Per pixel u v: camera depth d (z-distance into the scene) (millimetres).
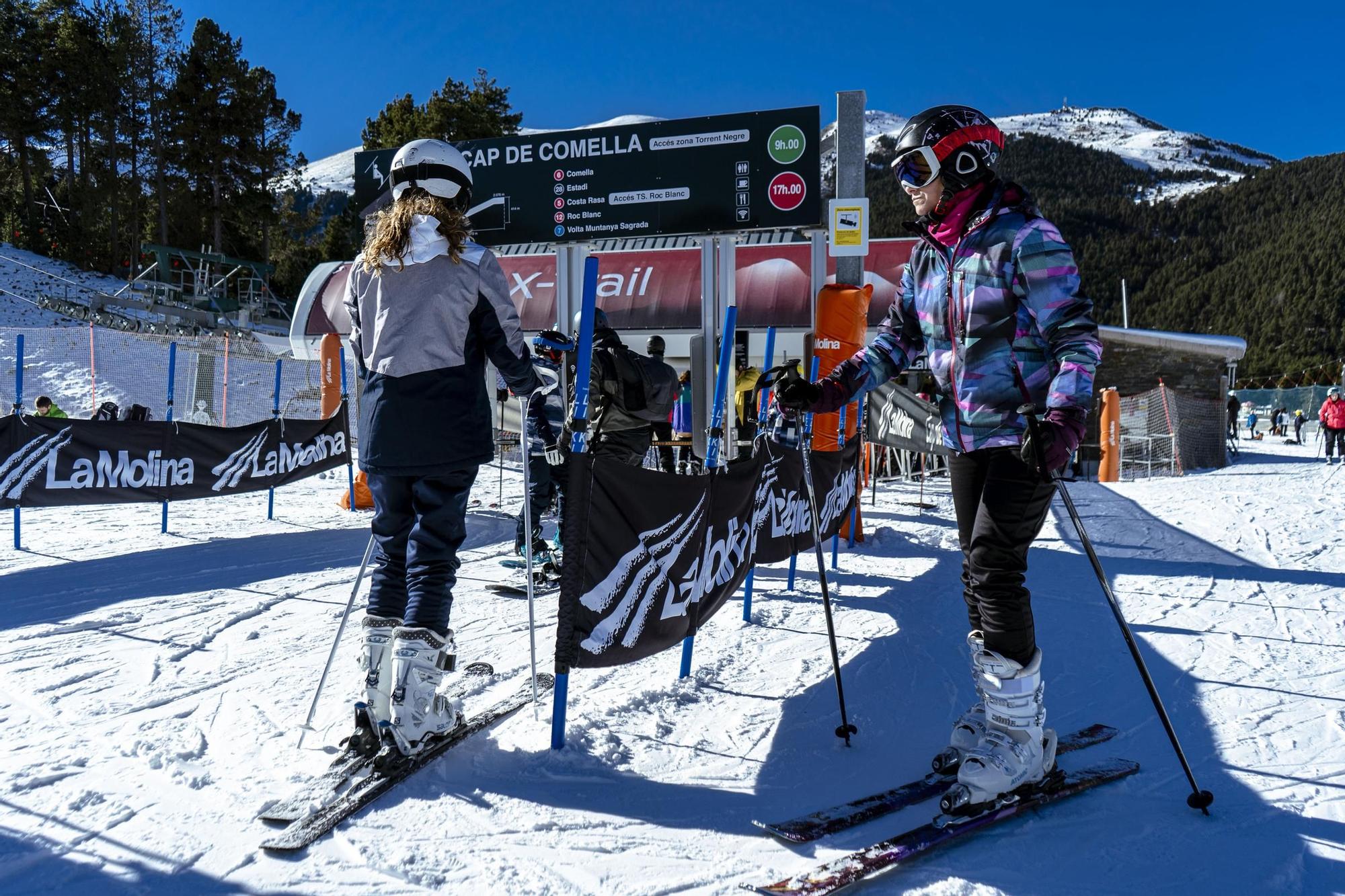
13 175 44750
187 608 4086
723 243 7609
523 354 2357
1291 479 12031
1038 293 1918
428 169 2268
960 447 2105
